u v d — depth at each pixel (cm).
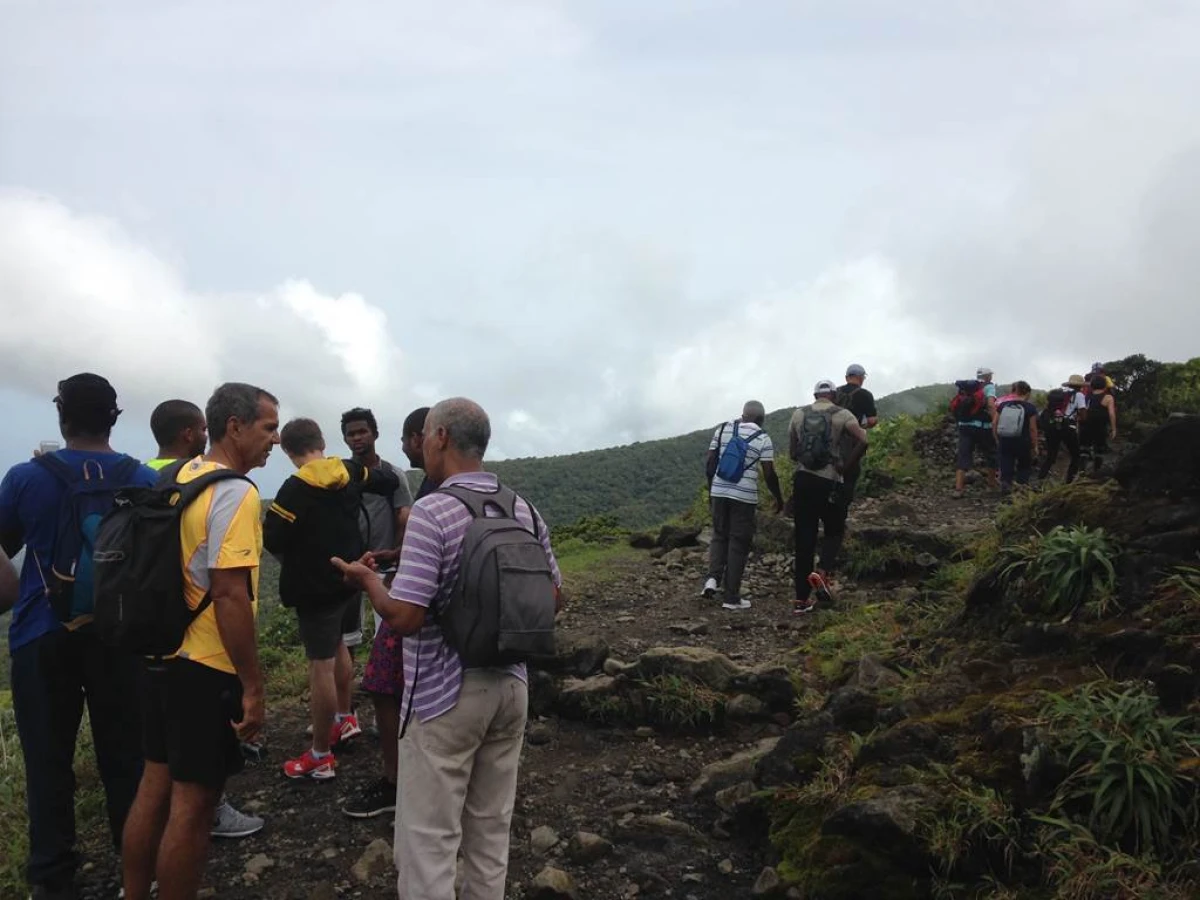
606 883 375
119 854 411
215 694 320
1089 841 296
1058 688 376
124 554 317
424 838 291
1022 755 339
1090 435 1206
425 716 292
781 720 521
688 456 5284
